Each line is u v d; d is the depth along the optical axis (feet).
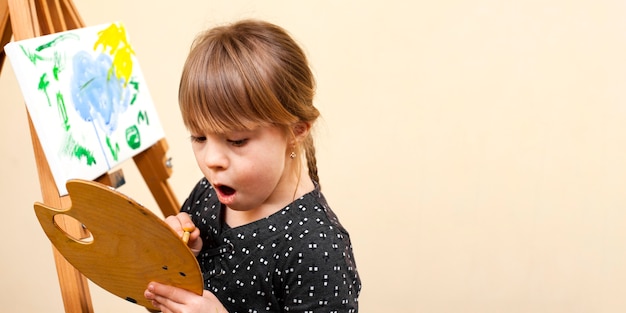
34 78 3.42
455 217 6.14
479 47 5.70
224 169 2.84
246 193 2.90
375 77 5.94
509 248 6.11
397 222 6.26
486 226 6.10
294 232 3.04
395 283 6.41
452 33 5.71
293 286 3.02
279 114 2.81
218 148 2.84
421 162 6.07
